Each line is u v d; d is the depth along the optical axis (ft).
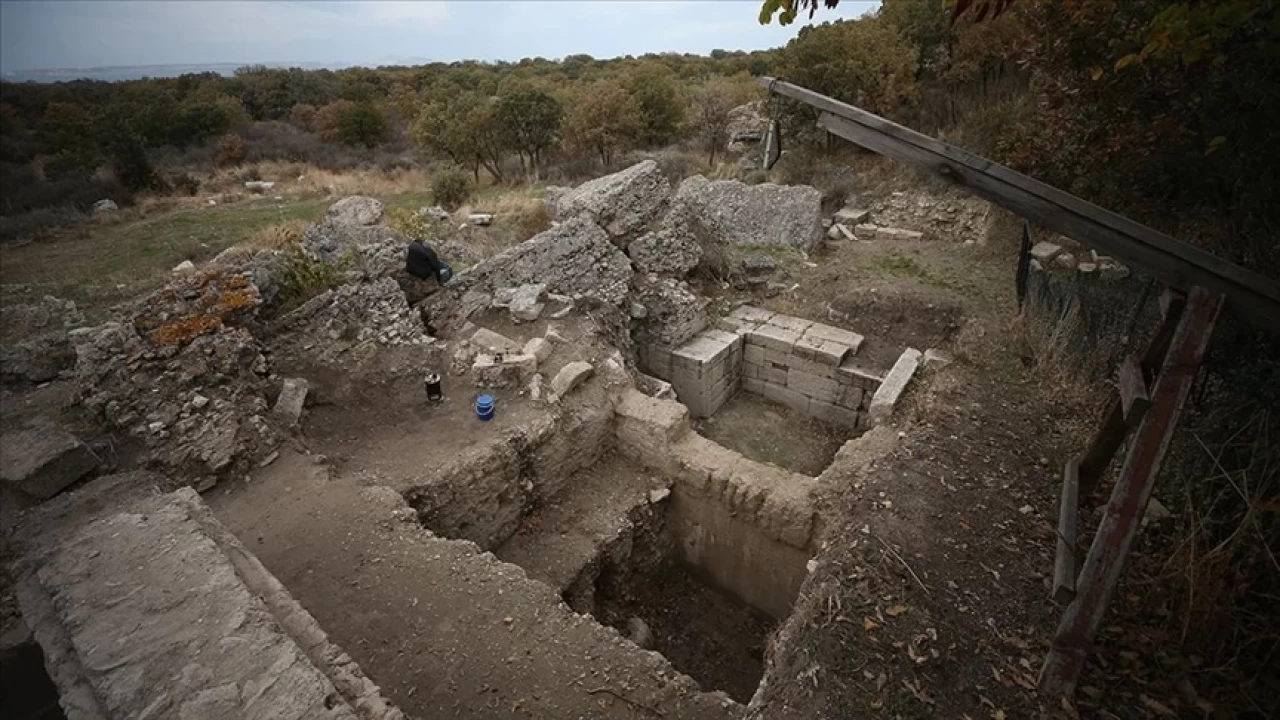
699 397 33.65
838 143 58.65
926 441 20.89
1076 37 17.24
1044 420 22.00
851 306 36.68
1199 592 12.73
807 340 34.04
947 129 54.75
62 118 79.00
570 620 16.57
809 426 33.71
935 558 15.99
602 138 72.54
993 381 24.76
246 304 25.77
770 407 35.37
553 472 24.18
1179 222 20.26
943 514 17.48
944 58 58.13
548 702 14.76
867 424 32.37
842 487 20.97
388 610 16.51
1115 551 11.02
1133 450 10.64
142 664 11.14
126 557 13.20
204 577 12.70
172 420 20.99
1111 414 15.05
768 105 58.85
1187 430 15.40
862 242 46.62
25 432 20.29
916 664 13.41
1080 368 23.52
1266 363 13.97
